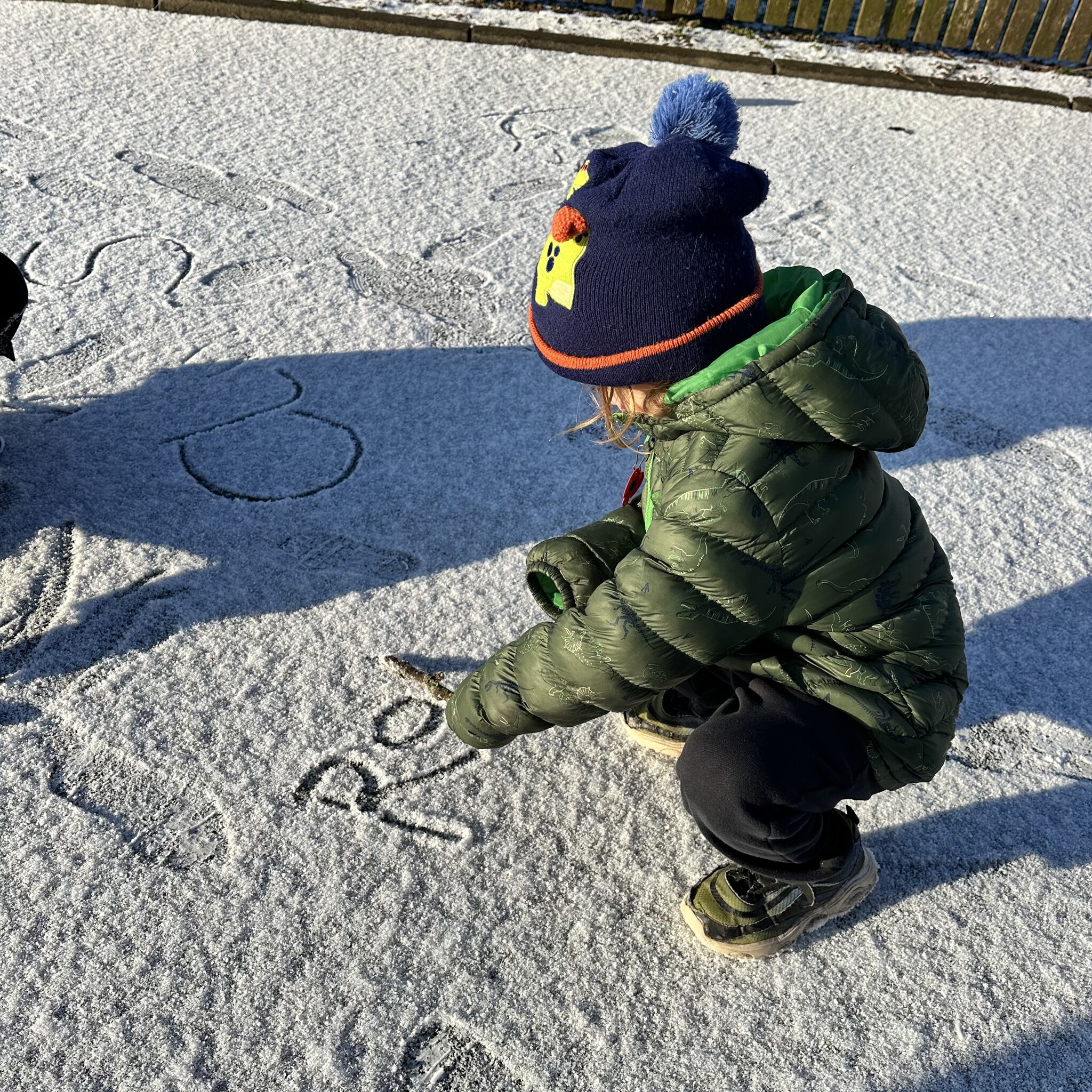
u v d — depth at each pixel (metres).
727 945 1.43
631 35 4.56
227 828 1.58
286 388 2.50
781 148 3.75
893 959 1.48
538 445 2.40
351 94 3.89
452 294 2.87
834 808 1.37
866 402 1.13
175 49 4.09
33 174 3.23
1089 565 2.15
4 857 1.52
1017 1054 1.38
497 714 1.34
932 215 3.40
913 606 1.25
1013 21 4.52
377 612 1.95
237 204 3.18
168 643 1.86
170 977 1.39
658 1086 1.32
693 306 1.12
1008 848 1.62
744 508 1.13
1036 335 2.87
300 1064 1.32
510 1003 1.39
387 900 1.50
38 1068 1.30
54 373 2.47
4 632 1.85
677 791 1.69
